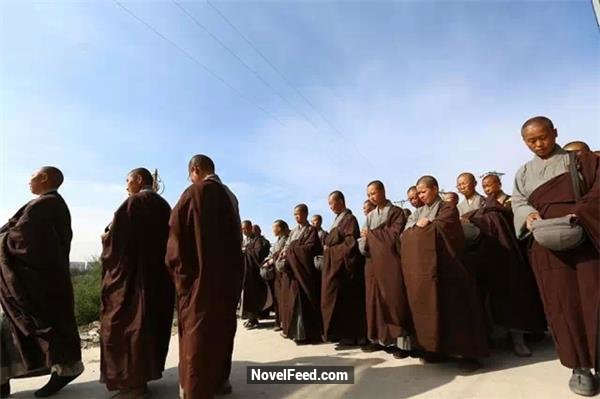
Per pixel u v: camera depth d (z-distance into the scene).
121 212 4.30
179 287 3.88
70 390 4.76
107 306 4.24
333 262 5.86
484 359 4.83
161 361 4.32
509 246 5.04
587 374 3.63
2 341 4.44
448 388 4.02
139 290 4.21
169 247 3.93
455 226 4.49
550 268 3.68
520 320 4.86
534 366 4.47
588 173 3.60
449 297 4.40
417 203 5.42
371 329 5.18
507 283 4.98
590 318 3.43
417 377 4.40
